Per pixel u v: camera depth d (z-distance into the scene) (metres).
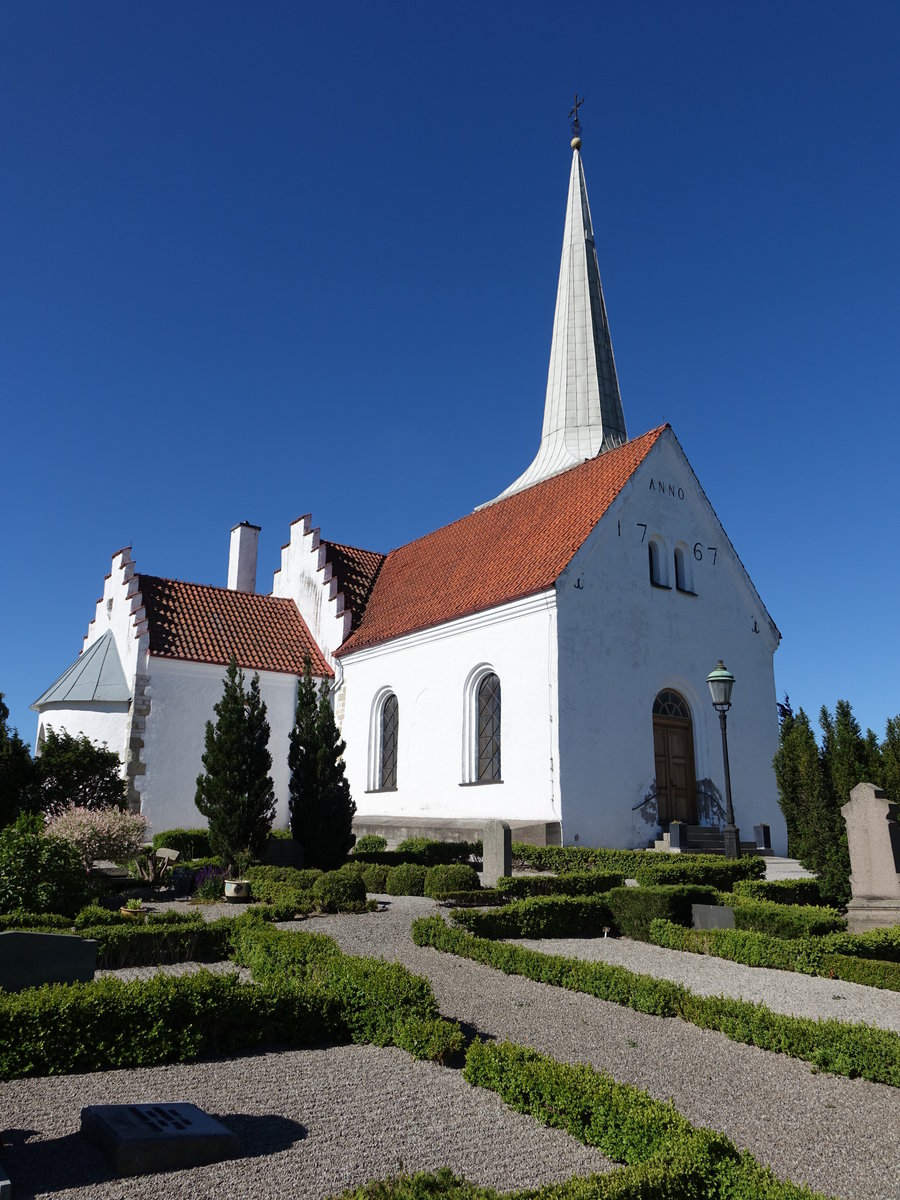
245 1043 7.27
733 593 25.91
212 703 26.52
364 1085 6.36
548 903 12.67
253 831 17.06
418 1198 4.32
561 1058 7.12
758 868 16.62
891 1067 6.75
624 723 21.84
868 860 12.88
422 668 25.11
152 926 10.47
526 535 25.39
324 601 29.83
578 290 36.00
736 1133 5.77
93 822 16.28
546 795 20.38
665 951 11.81
